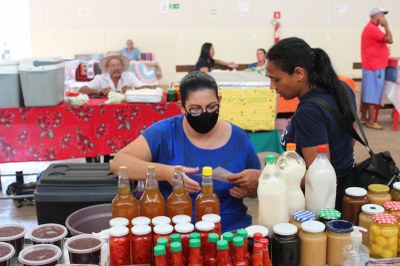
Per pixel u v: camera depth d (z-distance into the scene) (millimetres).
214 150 1845
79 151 3914
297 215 1443
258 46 9711
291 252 1364
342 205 1604
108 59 5004
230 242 1260
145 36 9367
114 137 3943
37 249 1378
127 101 3912
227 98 3674
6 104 3721
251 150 1903
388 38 6387
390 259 1384
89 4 9086
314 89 1839
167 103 3936
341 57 10008
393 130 6777
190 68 9617
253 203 3900
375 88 6680
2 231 1482
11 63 3650
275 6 9562
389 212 1454
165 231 1303
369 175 1731
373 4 9812
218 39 9570
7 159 3828
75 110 3834
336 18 9789
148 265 1336
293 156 1533
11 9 8906
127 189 1486
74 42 9219
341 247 1365
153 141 1839
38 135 3826
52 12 9031
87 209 2049
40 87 3688
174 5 9289
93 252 1364
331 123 1780
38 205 2264
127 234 1354
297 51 1786
